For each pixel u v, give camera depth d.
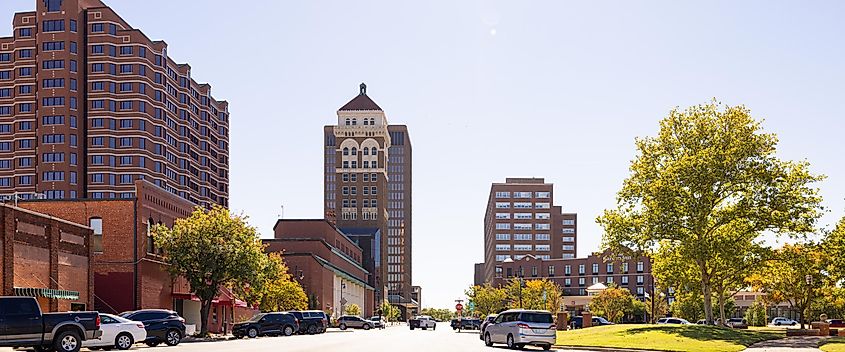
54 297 43.31
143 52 131.75
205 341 51.75
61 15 129.12
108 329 36.88
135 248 57.34
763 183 52.47
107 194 127.44
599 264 176.75
